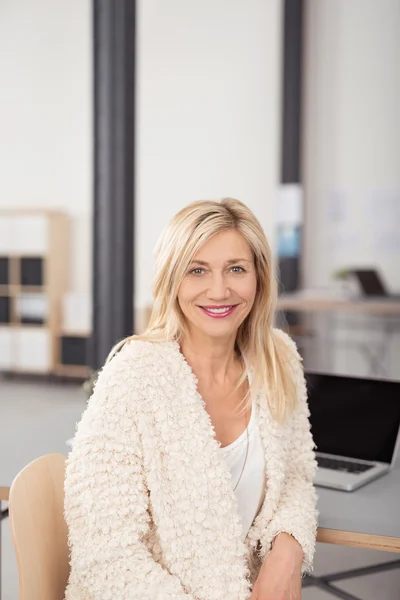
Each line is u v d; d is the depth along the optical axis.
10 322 8.55
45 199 8.94
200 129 8.83
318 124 8.74
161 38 8.85
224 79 8.73
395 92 8.47
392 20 8.44
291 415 1.83
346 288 8.46
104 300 5.30
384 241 8.59
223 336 1.70
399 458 2.48
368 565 3.32
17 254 8.42
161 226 8.96
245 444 1.71
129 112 5.22
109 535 1.49
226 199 1.71
